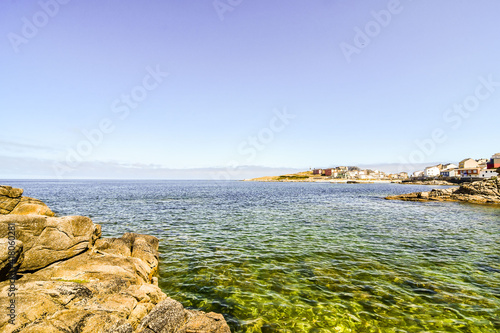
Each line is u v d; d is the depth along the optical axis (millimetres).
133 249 14648
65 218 11664
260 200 56094
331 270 14117
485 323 9102
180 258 16078
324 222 28734
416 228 25641
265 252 17359
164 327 7656
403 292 11469
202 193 81938
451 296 11102
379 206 45688
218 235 22188
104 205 44406
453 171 164000
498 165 114312
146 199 57156
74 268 10227
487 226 26953
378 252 17438
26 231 9922
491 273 13750
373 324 9039
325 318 9406
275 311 9883
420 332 8586
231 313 9742
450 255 16844
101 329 6980
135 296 8922
